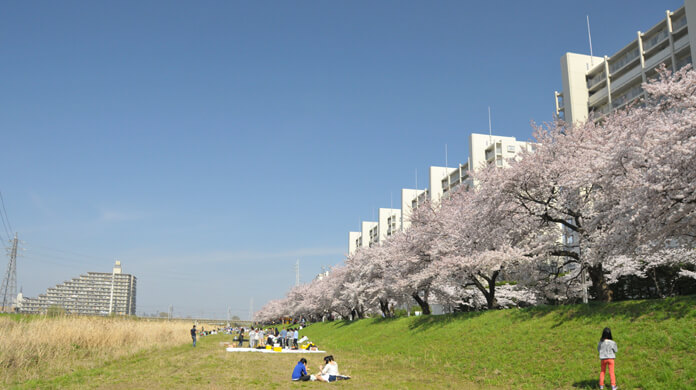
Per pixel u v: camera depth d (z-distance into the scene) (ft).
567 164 74.23
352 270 186.60
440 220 113.29
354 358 93.09
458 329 86.74
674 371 42.80
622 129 72.02
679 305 53.26
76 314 118.62
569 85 205.46
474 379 59.31
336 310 234.99
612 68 196.13
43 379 58.18
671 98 60.64
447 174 310.86
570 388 47.52
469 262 89.92
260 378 63.00
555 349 59.57
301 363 62.54
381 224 400.06
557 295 90.07
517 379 55.16
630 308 59.21
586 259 67.15
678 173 50.65
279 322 465.47
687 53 163.84
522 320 75.36
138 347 99.55
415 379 61.93
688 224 53.21
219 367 73.77
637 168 57.16
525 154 80.94
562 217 79.71
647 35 181.37
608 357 42.70
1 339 73.41
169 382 56.54
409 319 119.34
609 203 63.41
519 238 86.28
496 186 80.53
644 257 68.23
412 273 120.57
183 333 169.99
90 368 68.54
